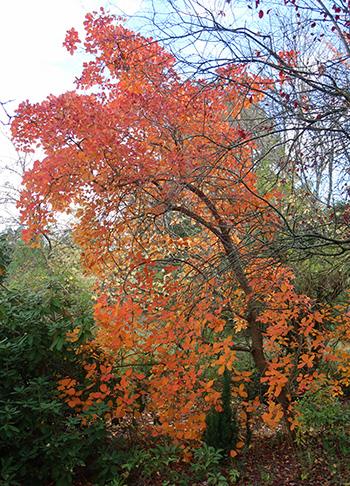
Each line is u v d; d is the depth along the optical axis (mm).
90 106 4391
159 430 4414
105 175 4180
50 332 4168
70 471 3756
